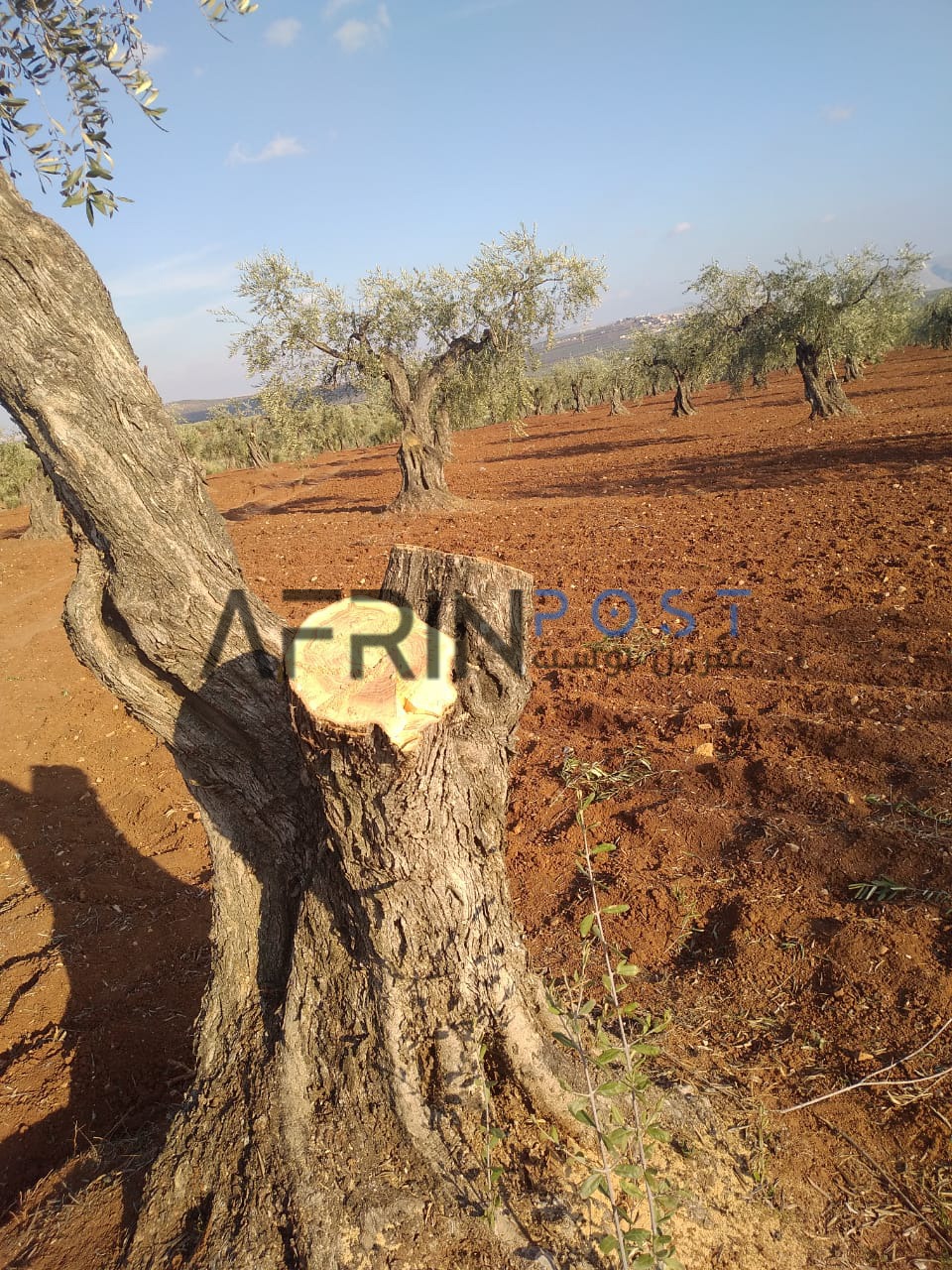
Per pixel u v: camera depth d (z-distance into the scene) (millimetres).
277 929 2754
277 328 17562
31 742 7707
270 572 13281
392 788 2021
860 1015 3137
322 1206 2203
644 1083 2111
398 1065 2334
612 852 4441
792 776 4734
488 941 2375
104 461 2117
